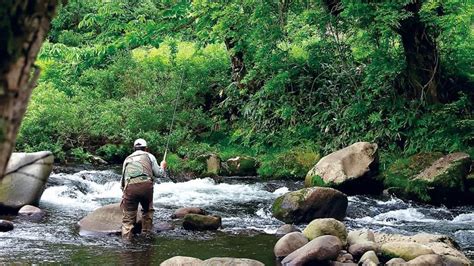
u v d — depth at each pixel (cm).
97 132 1648
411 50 1473
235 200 1218
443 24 1334
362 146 1310
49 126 1627
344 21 1466
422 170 1285
